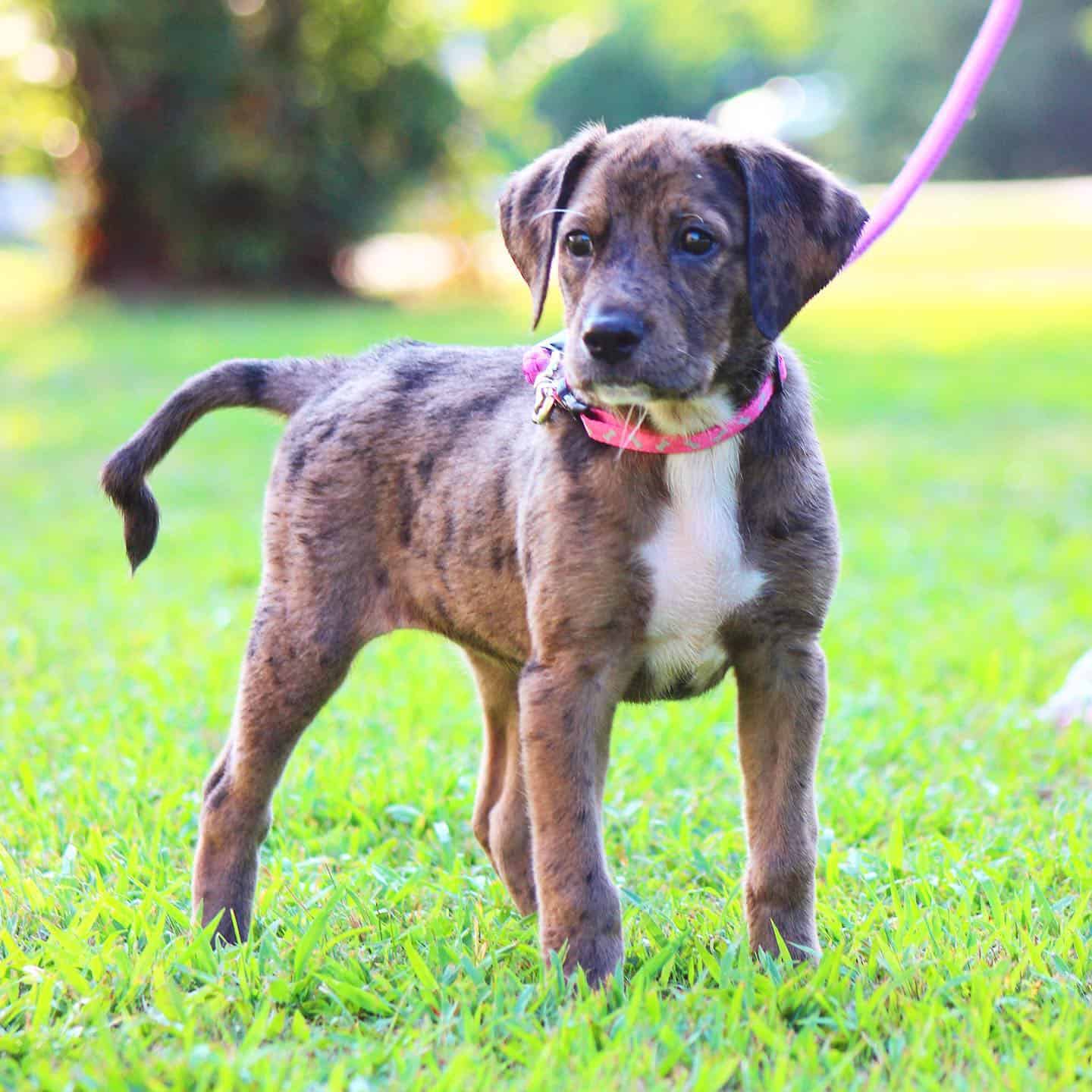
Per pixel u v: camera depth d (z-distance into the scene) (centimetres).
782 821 383
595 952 361
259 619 430
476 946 404
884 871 454
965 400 1578
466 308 2686
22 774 529
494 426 409
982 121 5466
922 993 366
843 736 581
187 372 1766
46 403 1559
